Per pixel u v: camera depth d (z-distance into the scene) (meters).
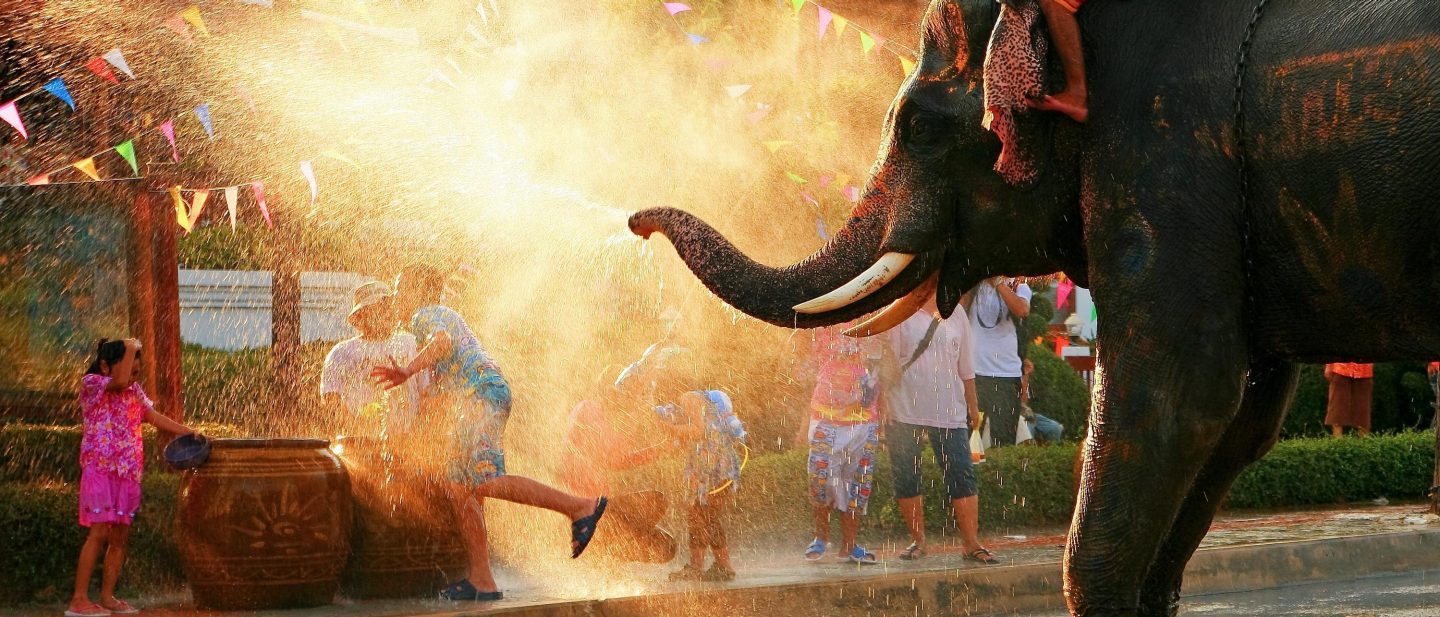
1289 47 4.52
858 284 5.08
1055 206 4.93
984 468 11.51
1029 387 14.46
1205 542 10.45
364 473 7.98
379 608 7.66
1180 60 4.65
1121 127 4.69
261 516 7.56
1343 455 13.84
